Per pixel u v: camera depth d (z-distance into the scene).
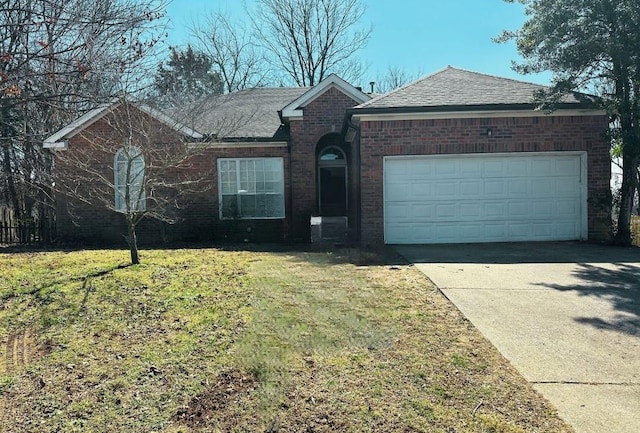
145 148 10.55
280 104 17.61
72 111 9.58
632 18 9.63
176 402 3.86
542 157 11.54
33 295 6.87
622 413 3.47
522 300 6.32
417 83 12.84
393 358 4.39
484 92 11.97
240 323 5.41
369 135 11.45
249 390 3.91
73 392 4.16
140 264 8.78
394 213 11.65
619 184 15.45
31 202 15.55
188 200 14.33
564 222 11.63
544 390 3.81
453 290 6.81
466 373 4.09
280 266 8.72
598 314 5.72
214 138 13.41
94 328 5.60
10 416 3.85
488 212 11.62
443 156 11.49
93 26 7.50
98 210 14.02
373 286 7.05
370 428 3.32
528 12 10.95
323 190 16.66
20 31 7.15
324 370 4.15
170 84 13.50
